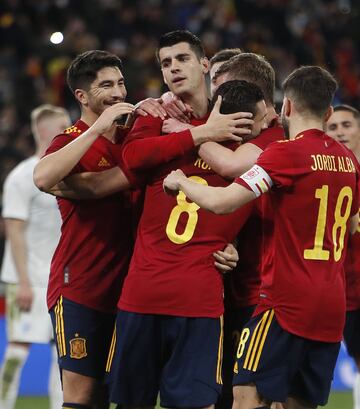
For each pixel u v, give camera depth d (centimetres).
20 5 6619
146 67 6256
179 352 1847
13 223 2842
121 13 6800
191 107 1962
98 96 2006
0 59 6228
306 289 1820
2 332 3828
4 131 5738
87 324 2003
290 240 1827
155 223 1884
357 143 2652
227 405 2081
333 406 3534
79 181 1947
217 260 1873
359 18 7775
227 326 2050
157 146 1856
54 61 6147
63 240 2039
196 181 1884
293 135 1888
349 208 1889
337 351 1906
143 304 1855
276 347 1834
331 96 1880
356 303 2430
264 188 1772
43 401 3584
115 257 2012
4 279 2898
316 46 7419
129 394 1886
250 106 1888
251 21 7269
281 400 1850
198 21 7019
